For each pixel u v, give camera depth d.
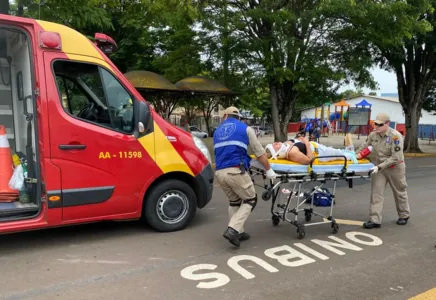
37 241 5.03
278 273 4.06
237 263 4.32
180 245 4.90
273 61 11.88
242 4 12.13
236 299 3.48
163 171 5.26
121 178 4.96
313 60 12.74
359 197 7.99
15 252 4.64
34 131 4.62
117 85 5.00
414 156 17.95
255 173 5.18
